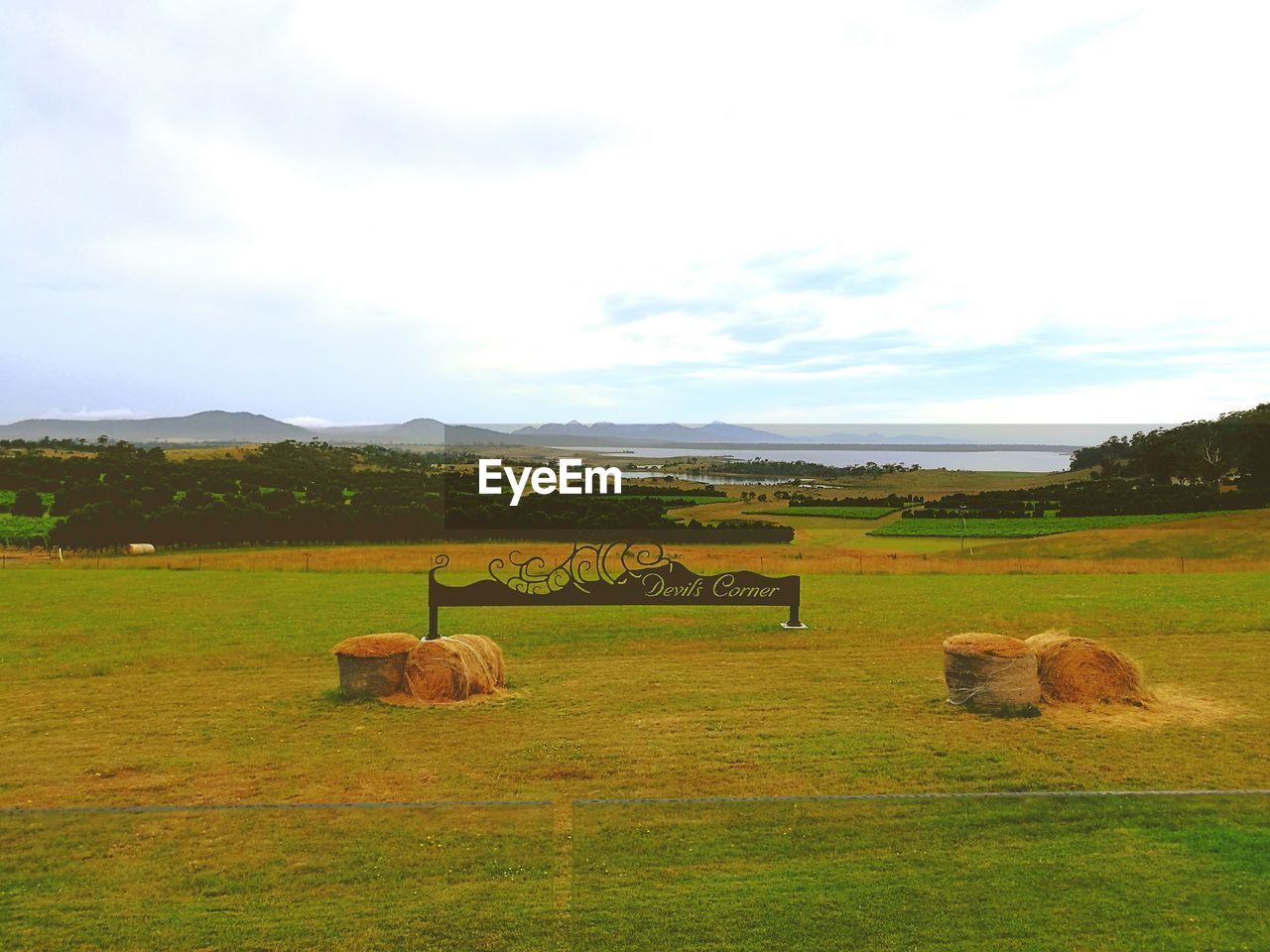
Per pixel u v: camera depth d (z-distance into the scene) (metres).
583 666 14.98
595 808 6.58
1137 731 9.88
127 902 5.26
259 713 11.53
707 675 13.97
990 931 5.08
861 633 19.02
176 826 6.14
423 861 5.80
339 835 6.05
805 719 10.73
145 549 61.78
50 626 21.27
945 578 34.53
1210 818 6.52
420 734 10.27
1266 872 5.72
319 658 16.48
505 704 11.83
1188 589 28.31
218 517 66.12
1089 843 6.11
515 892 5.42
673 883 5.57
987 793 6.85
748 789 7.98
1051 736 9.73
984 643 11.15
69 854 5.73
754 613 22.50
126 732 10.62
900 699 11.81
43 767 9.06
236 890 5.41
